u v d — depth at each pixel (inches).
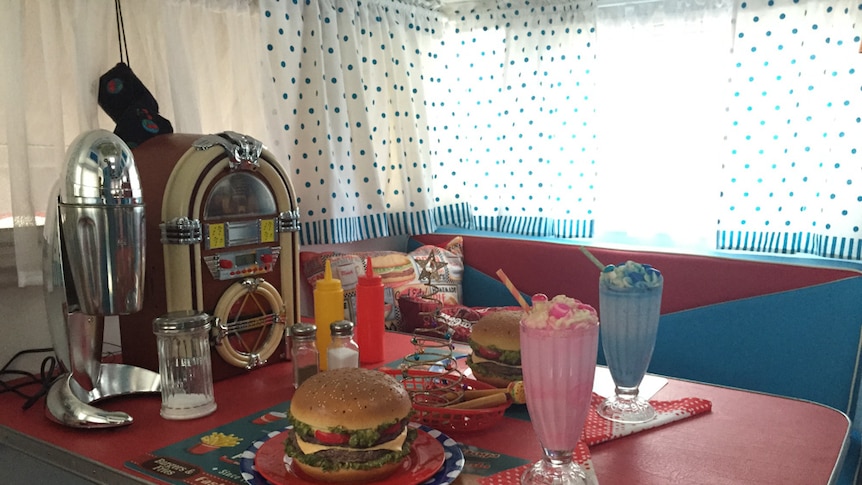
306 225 88.1
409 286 93.7
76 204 40.3
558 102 104.0
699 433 40.8
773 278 80.8
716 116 95.8
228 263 51.0
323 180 87.4
